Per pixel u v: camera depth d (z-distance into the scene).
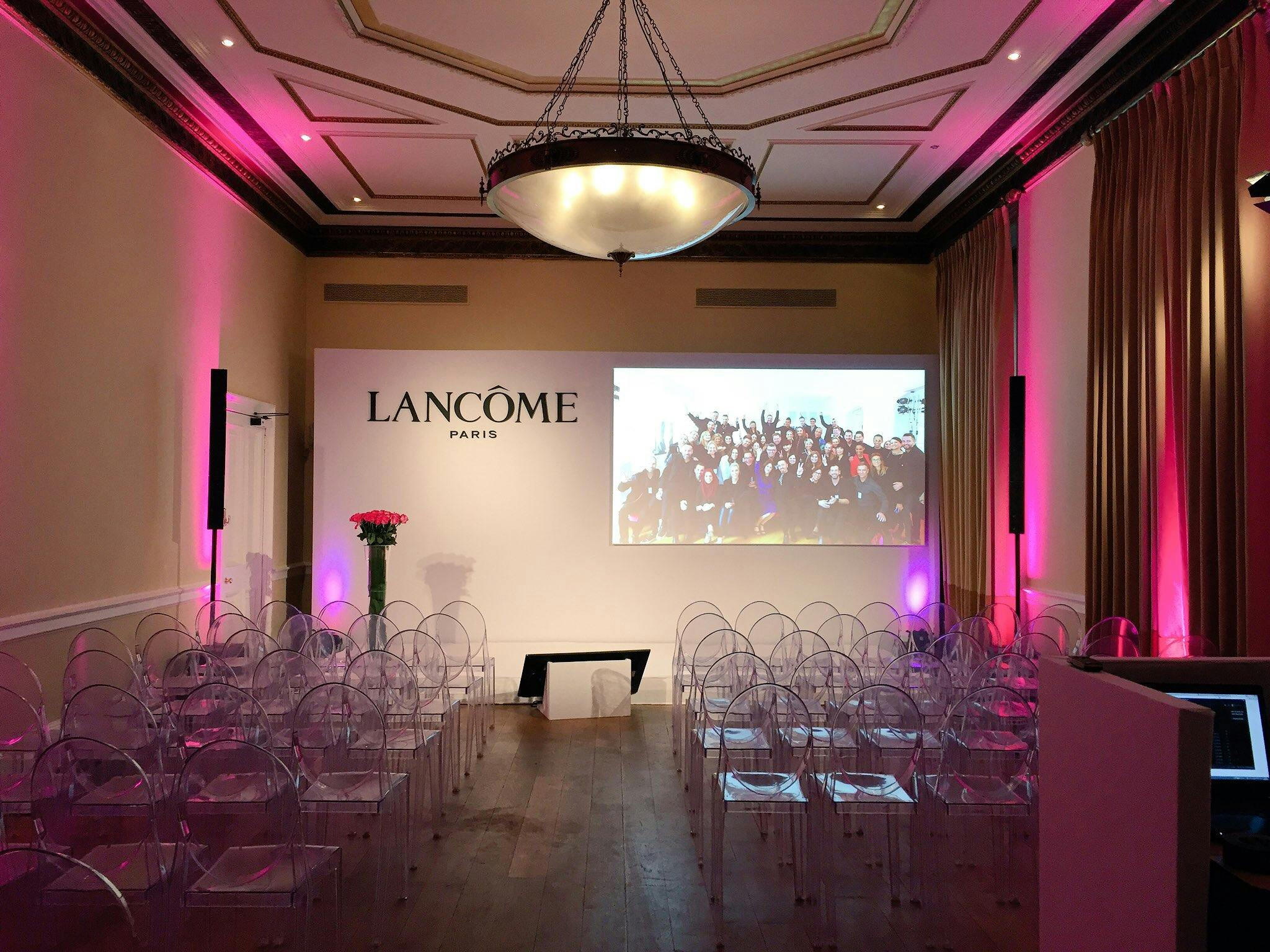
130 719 4.42
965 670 6.35
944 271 10.34
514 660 9.83
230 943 3.86
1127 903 2.55
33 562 5.71
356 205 10.15
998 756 4.53
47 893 3.06
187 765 3.45
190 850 3.43
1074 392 7.70
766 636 8.31
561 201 5.55
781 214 10.41
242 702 4.59
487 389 10.08
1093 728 2.77
